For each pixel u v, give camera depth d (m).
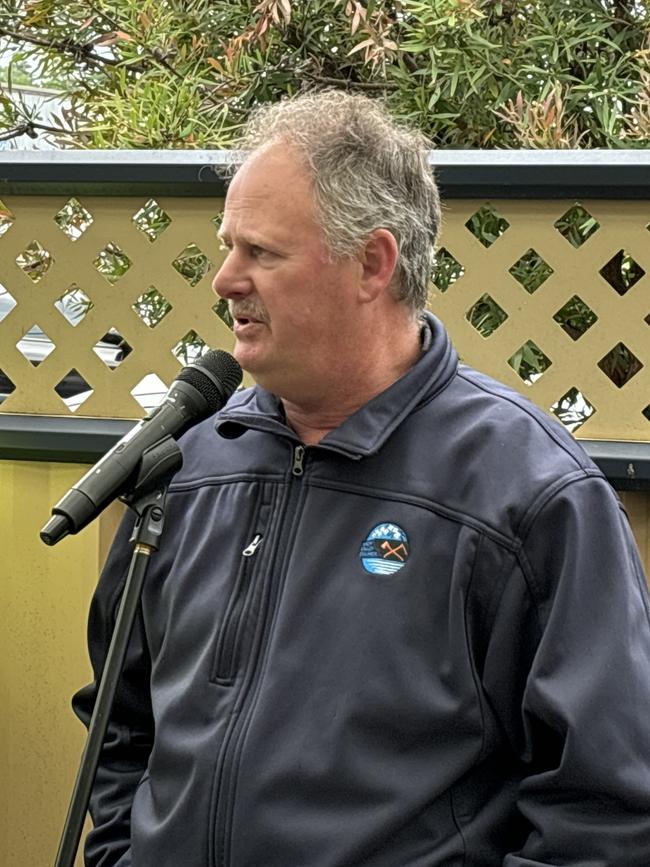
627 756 3.01
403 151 3.35
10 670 5.20
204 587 3.46
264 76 6.89
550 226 4.65
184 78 6.79
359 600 3.22
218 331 4.99
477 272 4.72
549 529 3.18
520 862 3.09
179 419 3.27
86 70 7.58
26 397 5.16
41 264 6.06
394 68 6.71
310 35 7.00
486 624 3.20
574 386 4.69
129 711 3.84
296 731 3.19
